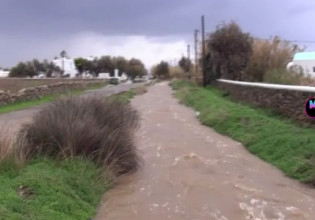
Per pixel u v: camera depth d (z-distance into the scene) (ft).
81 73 394.52
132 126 41.70
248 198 25.96
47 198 22.12
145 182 29.30
